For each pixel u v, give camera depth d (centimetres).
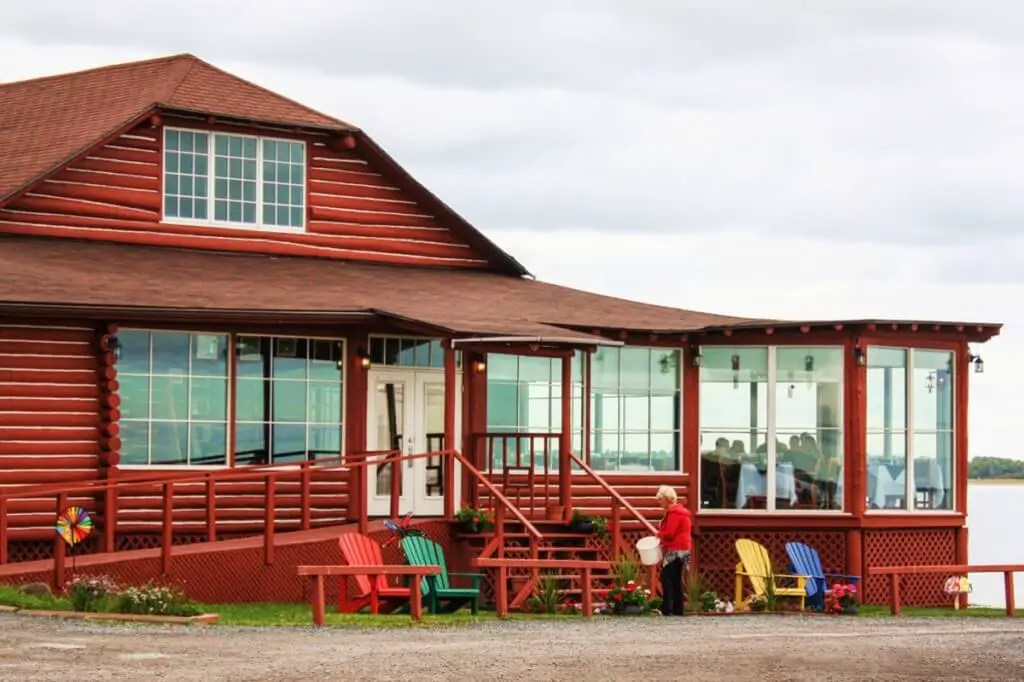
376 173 3111
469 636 1844
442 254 3183
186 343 2602
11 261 2597
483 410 2828
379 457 2780
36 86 3341
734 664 1602
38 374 2478
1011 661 1678
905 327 2903
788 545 2620
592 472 2712
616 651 1691
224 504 2614
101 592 2028
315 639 1755
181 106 2892
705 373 2952
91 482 2475
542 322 2767
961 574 2975
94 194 2833
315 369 2717
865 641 1855
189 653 1580
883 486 2922
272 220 3000
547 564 2208
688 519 2334
